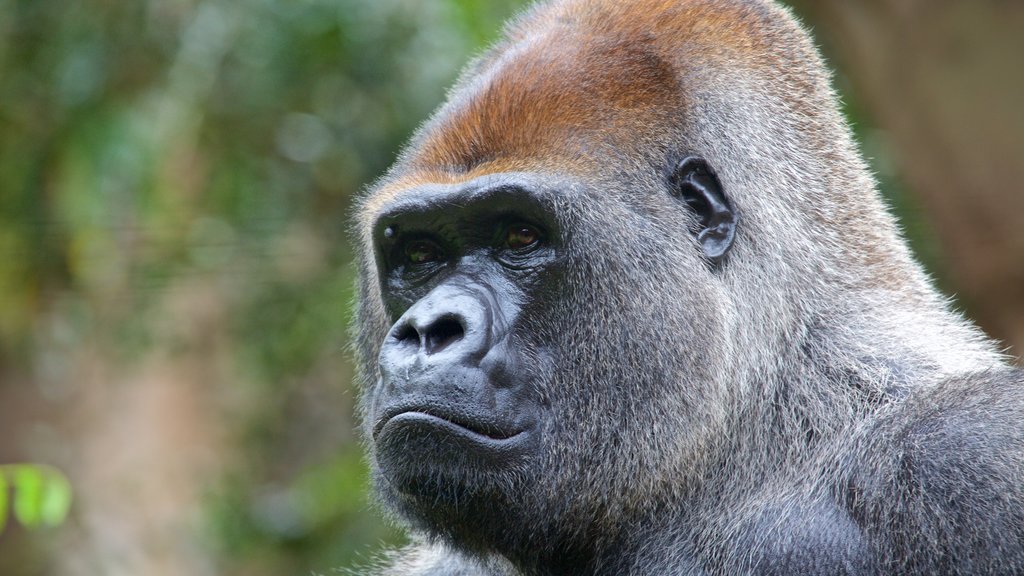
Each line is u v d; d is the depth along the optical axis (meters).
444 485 13.78
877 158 30.08
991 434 12.99
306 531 39.94
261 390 41.59
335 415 43.75
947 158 26.19
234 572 40.66
